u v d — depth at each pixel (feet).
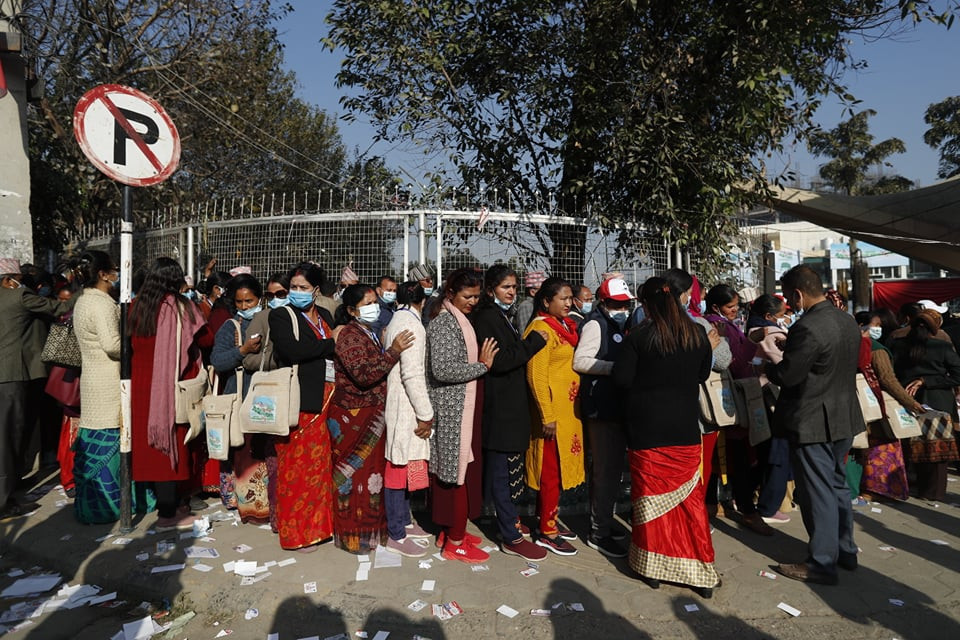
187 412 13.58
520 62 24.75
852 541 12.40
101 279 14.67
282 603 10.77
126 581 11.71
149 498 15.51
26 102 20.67
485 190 21.67
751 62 20.75
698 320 13.80
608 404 12.80
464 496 12.53
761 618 10.53
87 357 14.43
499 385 12.50
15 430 15.65
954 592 11.51
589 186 23.31
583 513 15.88
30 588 11.84
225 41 38.91
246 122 41.86
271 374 12.66
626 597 11.09
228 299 17.04
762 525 14.57
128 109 13.38
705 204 22.20
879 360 16.57
